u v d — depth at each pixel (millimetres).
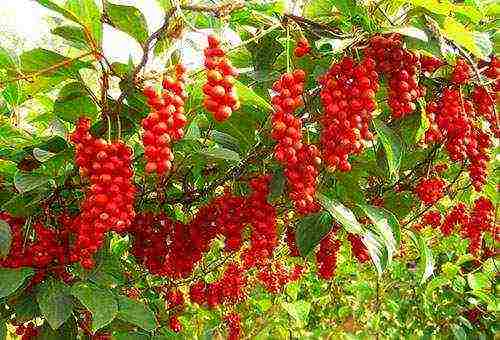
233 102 545
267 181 692
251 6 635
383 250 696
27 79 655
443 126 706
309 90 737
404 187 891
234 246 730
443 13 624
